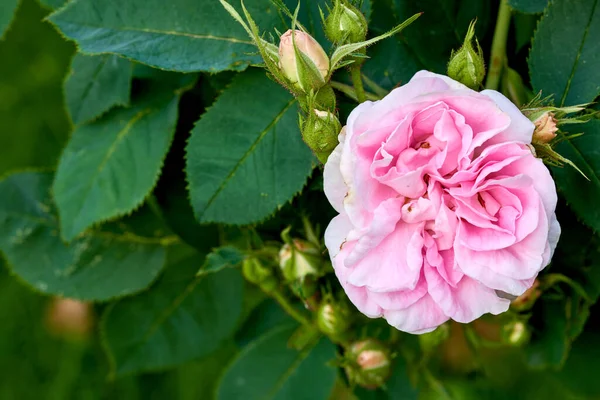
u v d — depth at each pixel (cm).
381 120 39
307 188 50
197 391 84
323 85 42
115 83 51
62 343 88
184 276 57
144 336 56
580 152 46
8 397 88
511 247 40
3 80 89
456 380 57
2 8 52
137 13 47
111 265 56
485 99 39
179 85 51
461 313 41
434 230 41
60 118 88
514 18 51
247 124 48
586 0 47
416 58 50
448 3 50
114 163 51
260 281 51
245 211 47
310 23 48
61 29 47
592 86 47
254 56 47
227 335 57
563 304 52
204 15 47
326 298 49
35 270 56
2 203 56
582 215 46
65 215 52
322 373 52
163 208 54
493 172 40
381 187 40
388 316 41
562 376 55
